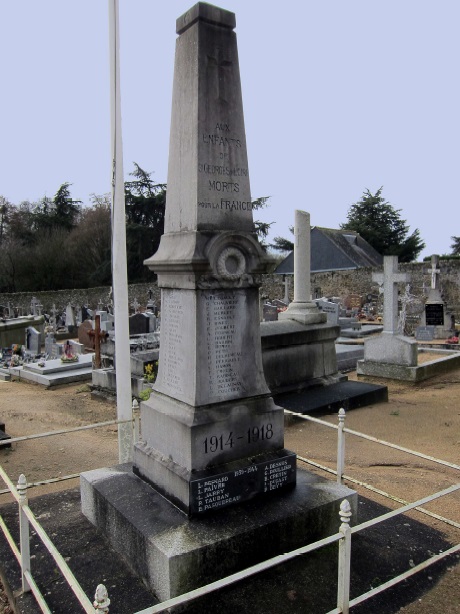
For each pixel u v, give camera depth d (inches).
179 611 130.9
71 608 134.2
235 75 168.7
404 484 225.6
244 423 166.2
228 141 167.3
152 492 169.5
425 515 191.9
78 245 1768.0
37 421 363.9
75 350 682.2
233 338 168.2
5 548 165.2
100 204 1907.0
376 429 312.0
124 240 233.3
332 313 829.2
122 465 196.7
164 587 134.2
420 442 286.8
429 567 152.1
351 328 844.0
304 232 405.7
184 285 164.1
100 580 145.7
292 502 162.2
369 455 265.4
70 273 1749.5
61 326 1073.5
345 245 1611.7
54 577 148.0
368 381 460.1
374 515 184.5
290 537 154.4
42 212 2000.5
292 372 376.2
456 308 1096.2
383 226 2009.1
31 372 534.6
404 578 135.3
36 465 268.7
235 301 168.2
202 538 140.3
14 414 384.8
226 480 157.0
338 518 164.9
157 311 1242.0
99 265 1724.9
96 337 530.6
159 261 170.2
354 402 360.2
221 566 140.3
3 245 1710.1
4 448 293.3
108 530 165.3
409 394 406.0
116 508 158.9
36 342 732.0
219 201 165.3
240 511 156.0
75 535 171.3
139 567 146.1
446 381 448.5
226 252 163.3
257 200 1728.6
